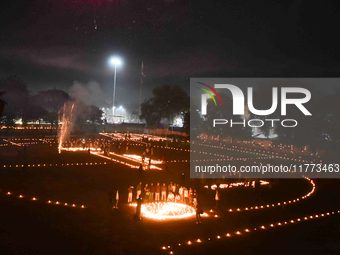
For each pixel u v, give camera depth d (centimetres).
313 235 1496
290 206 2136
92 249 1134
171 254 1158
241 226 1612
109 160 3838
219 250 1238
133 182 2627
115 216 1614
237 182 2947
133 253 1133
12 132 6881
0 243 1107
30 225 1344
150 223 1548
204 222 1645
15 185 2156
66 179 2541
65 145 5366
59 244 1155
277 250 1268
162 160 4028
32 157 3719
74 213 1603
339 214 1945
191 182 2789
